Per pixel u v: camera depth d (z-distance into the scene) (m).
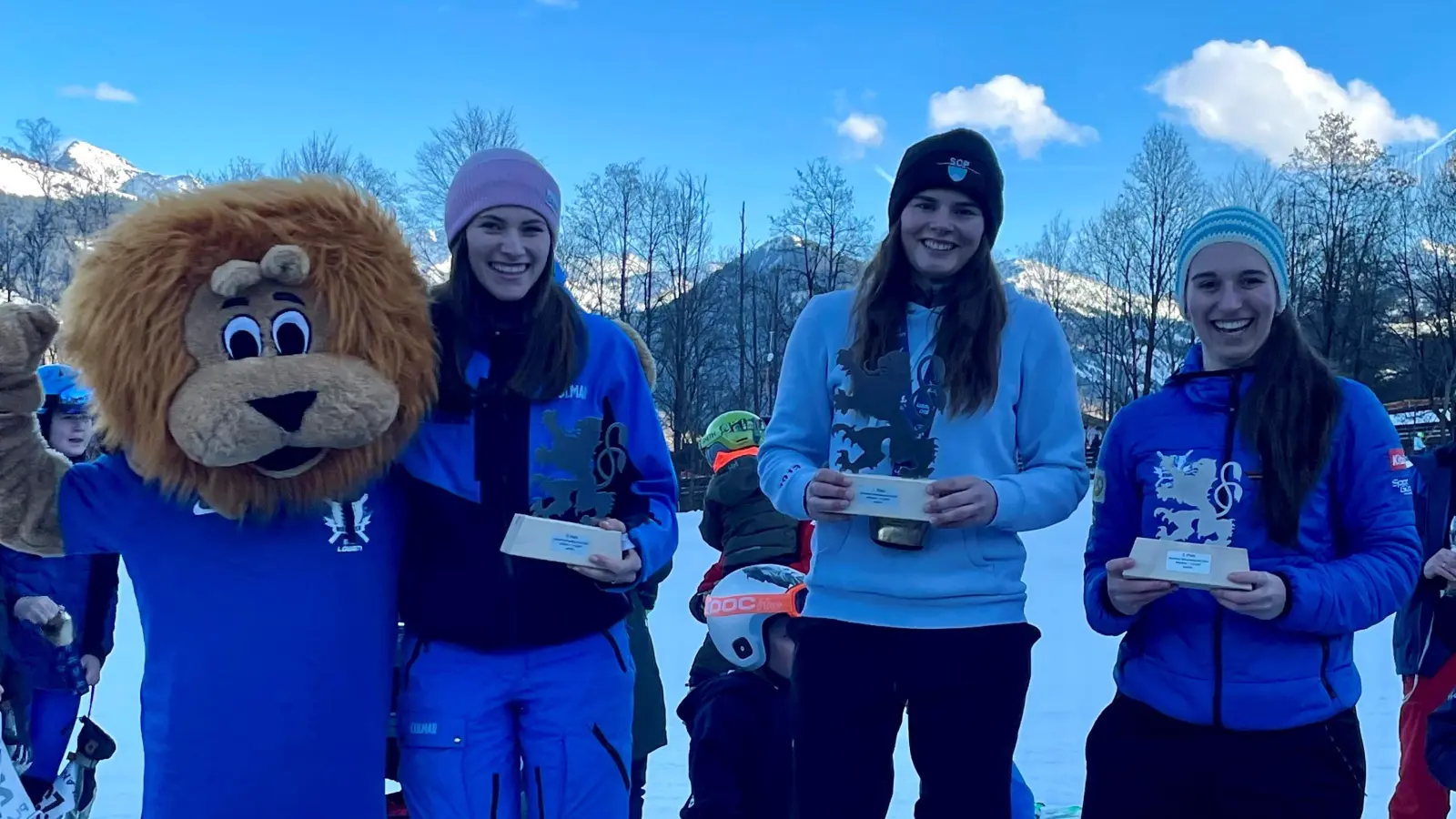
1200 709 2.29
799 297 36.06
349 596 2.23
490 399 2.36
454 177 2.49
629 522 2.49
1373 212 33.03
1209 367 2.52
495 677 2.33
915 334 2.54
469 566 2.32
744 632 3.20
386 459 2.18
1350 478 2.32
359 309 2.08
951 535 2.42
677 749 4.59
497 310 2.46
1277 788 2.21
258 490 2.07
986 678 2.40
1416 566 2.25
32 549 2.17
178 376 1.96
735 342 37.16
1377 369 33.09
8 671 2.70
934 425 2.46
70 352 2.07
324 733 2.19
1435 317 32.72
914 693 2.41
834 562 2.51
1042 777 4.08
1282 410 2.29
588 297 35.31
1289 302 2.48
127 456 2.10
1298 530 2.26
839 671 2.46
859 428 2.50
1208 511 2.34
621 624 2.52
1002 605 2.44
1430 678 3.06
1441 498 3.18
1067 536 12.42
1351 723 2.27
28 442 2.16
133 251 2.01
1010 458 2.51
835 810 2.43
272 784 2.15
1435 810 3.07
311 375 1.95
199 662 2.15
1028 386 2.54
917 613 2.40
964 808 2.37
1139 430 2.51
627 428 2.53
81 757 3.20
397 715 2.40
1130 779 2.37
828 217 35.59
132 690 5.82
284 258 1.98
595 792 2.38
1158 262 35.28
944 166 2.47
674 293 35.59
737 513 3.62
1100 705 5.07
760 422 4.29
